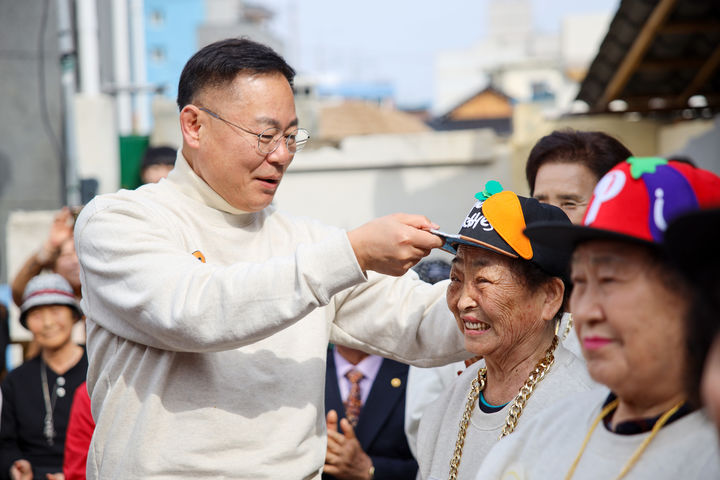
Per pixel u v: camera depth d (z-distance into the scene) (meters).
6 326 5.13
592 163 2.61
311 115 14.73
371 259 1.91
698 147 7.48
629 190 1.35
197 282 1.91
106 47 12.06
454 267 2.00
